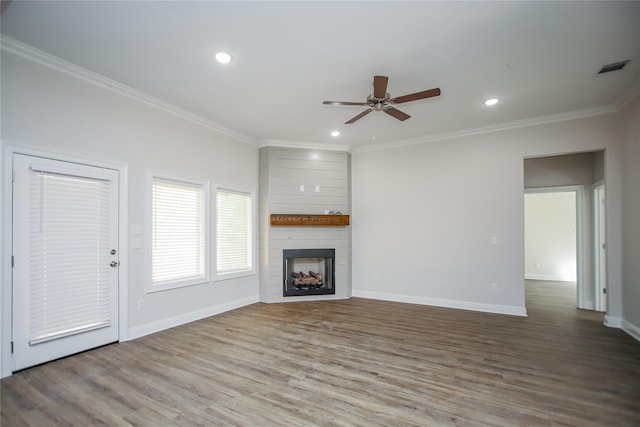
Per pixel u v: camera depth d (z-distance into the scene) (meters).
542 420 1.97
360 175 5.66
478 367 2.72
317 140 5.27
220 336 3.52
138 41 2.53
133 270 3.45
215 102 3.74
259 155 5.35
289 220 5.14
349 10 2.16
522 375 2.57
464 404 2.15
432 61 2.83
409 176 5.23
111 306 3.25
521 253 4.40
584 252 4.84
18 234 2.60
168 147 3.84
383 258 5.41
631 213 3.60
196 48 2.63
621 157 3.80
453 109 3.92
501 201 4.53
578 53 2.69
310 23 2.30
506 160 4.51
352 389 2.35
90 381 2.46
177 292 3.94
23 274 2.62
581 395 2.26
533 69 2.97
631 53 2.69
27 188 2.65
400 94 3.51
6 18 2.23
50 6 2.11
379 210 5.47
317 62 2.85
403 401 2.18
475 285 4.68
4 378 2.49
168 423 1.94
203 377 2.53
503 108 3.90
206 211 4.35
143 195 3.56
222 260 4.65
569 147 4.11
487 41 2.53
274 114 4.11
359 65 2.90
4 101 2.53
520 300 4.39
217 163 4.54
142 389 2.34
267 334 3.59
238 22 2.29
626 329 3.70
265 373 2.60
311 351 3.08
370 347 3.19
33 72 2.69
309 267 5.66
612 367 2.72
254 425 1.92
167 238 3.88
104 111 3.20
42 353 2.74
